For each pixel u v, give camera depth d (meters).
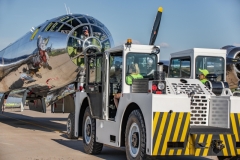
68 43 14.59
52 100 15.78
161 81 7.47
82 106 10.66
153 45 8.91
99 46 14.52
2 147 10.67
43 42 15.14
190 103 7.78
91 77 10.00
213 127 7.75
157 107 7.19
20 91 16.94
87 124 10.09
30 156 9.33
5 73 17.89
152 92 7.46
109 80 9.13
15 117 22.89
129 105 8.14
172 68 11.73
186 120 7.31
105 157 9.52
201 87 8.29
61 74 15.27
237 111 7.66
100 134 9.34
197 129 7.52
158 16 9.62
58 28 14.97
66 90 15.55
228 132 7.58
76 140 12.59
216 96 7.89
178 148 7.29
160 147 7.18
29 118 22.30
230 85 16.53
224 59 11.12
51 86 15.98
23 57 16.48
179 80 8.36
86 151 9.98
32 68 16.06
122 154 10.01
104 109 9.09
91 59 9.96
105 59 9.15
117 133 8.47
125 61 8.63
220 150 7.46
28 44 16.28
